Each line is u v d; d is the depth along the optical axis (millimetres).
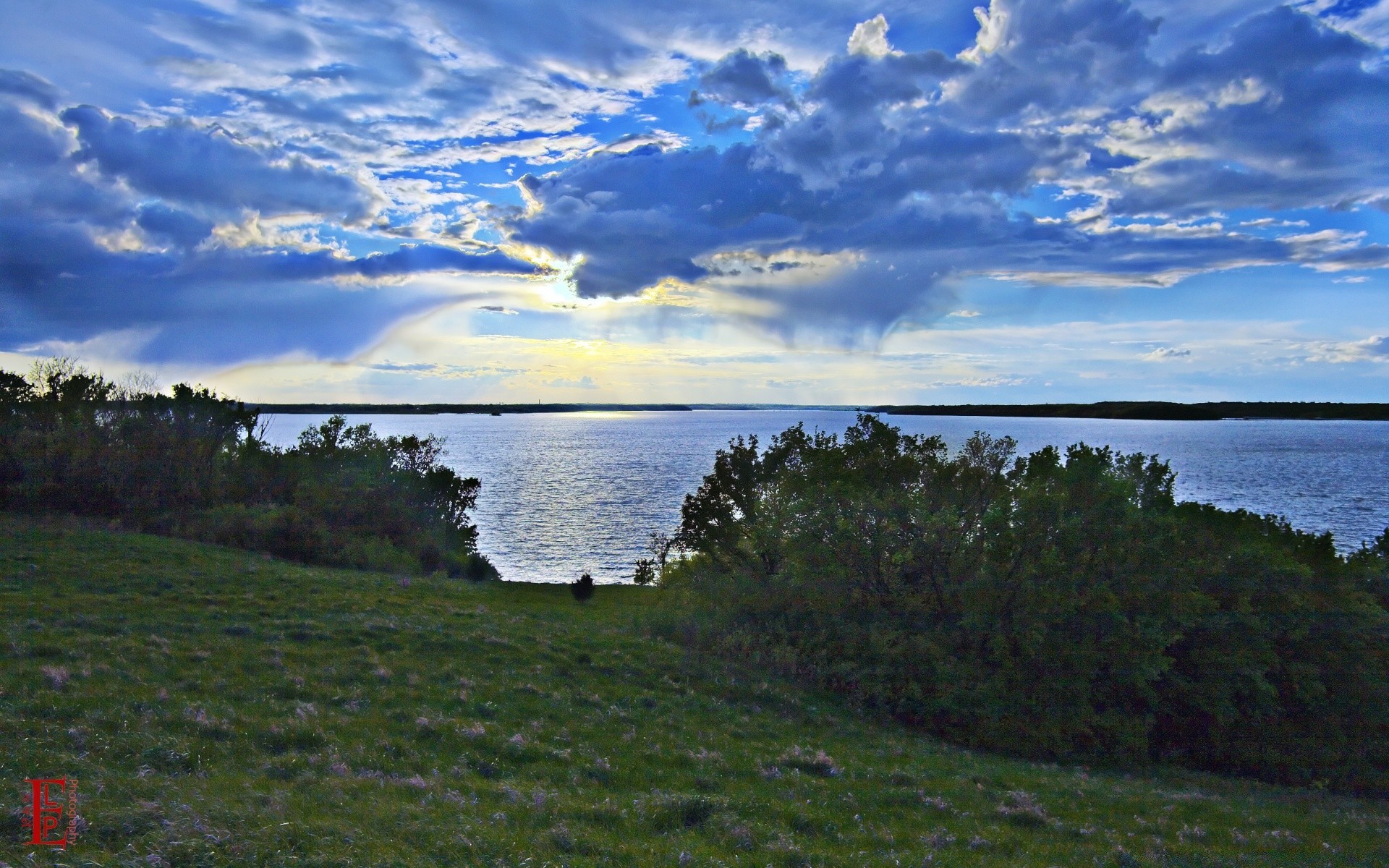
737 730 22125
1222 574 35594
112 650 19781
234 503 65250
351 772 13898
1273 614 35500
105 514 58188
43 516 53719
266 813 11102
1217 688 32656
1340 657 35281
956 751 26172
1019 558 33219
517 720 19375
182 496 62469
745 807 14656
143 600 27844
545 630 33000
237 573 36438
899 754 22484
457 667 23750
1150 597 32719
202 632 23578
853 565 35688
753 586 37906
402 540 65000
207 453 66750
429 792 13328
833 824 14305
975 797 17922
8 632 20266
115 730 14008
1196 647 34594
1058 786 20797
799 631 36000
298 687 18797
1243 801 22922
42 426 62500
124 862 8859
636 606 53312
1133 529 33375
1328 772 32406
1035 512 33594
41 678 16375
